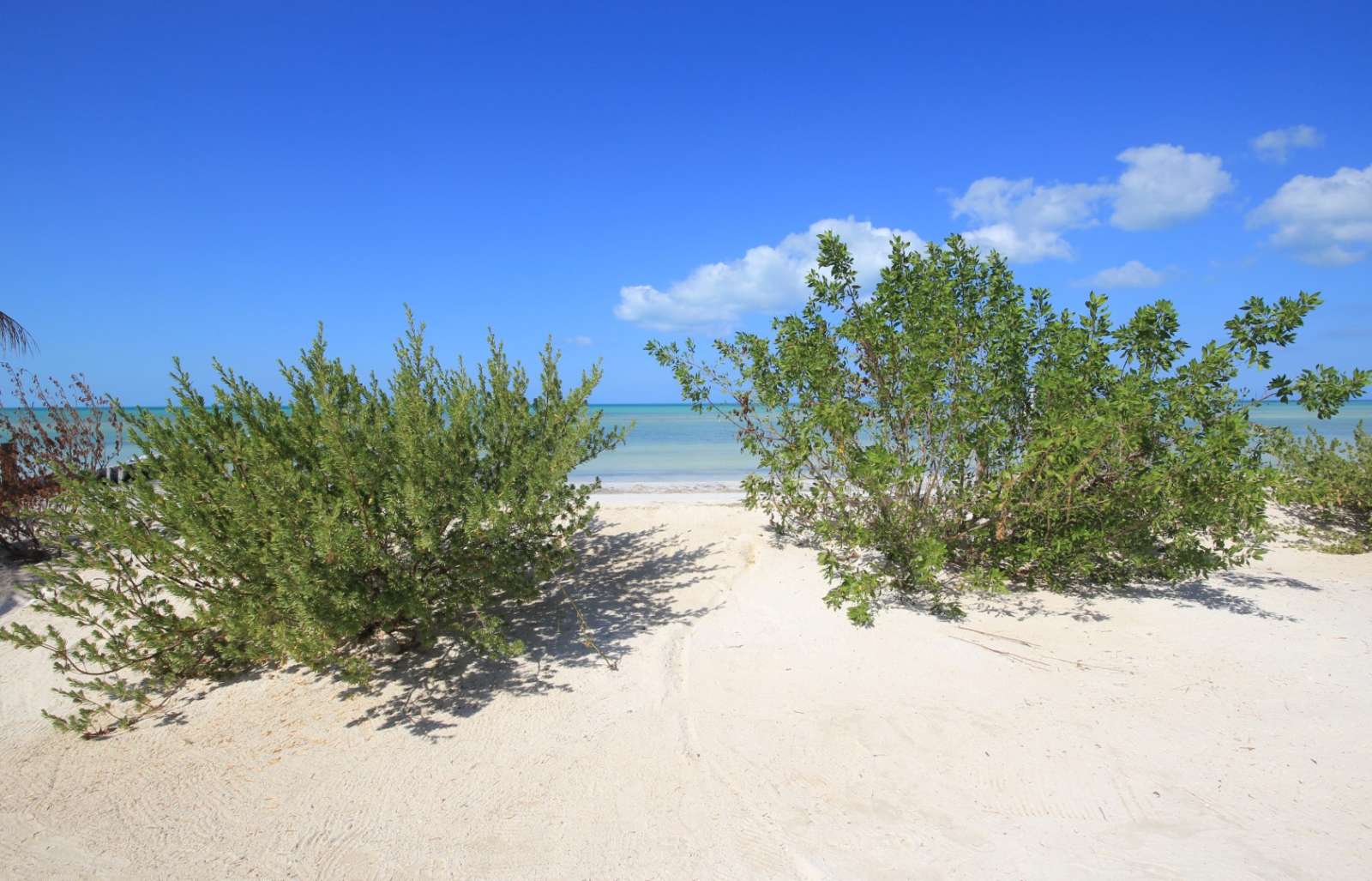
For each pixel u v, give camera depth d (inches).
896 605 235.0
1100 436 205.5
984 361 238.1
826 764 151.8
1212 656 196.9
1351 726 161.2
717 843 128.7
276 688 190.7
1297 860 120.3
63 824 140.0
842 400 236.7
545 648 207.5
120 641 184.5
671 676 191.5
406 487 162.6
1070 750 154.3
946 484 248.2
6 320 337.1
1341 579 268.2
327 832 134.7
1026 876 118.9
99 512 178.4
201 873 124.7
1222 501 213.2
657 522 325.1
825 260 257.8
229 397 197.0
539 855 126.8
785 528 309.6
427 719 173.8
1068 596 243.1
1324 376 205.6
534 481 187.3
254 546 167.8
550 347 227.5
